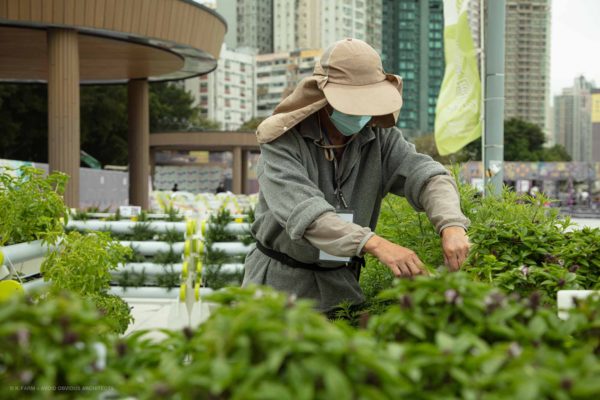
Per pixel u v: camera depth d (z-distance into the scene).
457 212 2.51
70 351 1.15
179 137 42.91
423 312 1.45
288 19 155.38
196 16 15.25
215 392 1.03
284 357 1.11
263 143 2.61
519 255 3.00
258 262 2.88
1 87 28.14
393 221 3.78
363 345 1.14
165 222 6.63
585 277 2.75
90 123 34.12
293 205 2.38
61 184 4.26
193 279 6.05
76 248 3.95
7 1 12.84
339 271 2.82
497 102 6.91
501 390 1.10
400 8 130.88
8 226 3.91
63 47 13.61
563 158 84.56
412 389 1.12
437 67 133.38
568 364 1.14
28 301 1.31
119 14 13.68
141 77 19.83
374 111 2.45
